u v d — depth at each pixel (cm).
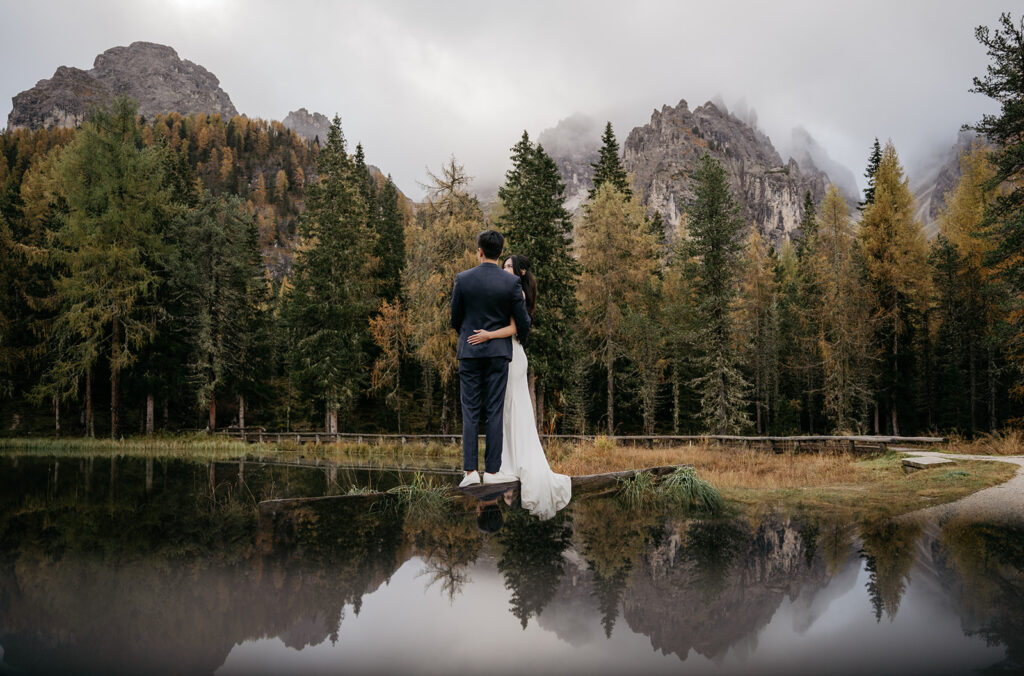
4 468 1029
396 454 1905
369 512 254
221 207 3120
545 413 3019
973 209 2748
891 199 2875
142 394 2848
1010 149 1822
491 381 333
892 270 2802
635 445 1752
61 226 2731
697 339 2909
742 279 3506
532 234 2441
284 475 978
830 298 2948
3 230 2978
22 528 344
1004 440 1191
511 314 341
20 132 12519
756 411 3841
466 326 339
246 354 3288
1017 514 300
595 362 2983
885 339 3027
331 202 2978
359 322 3212
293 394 4031
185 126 18762
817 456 1221
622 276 2867
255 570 182
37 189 3888
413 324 2486
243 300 3222
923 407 3384
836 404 2869
